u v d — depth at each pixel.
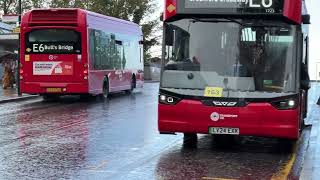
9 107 20.64
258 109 10.22
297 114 10.24
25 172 8.77
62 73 22.38
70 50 22.31
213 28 10.59
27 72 22.56
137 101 23.44
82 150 10.88
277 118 10.17
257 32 10.41
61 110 19.22
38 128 14.17
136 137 12.69
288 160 10.24
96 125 14.83
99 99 24.48
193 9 10.58
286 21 10.34
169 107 10.62
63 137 12.59
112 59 25.67
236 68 10.42
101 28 24.06
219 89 10.41
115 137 12.65
